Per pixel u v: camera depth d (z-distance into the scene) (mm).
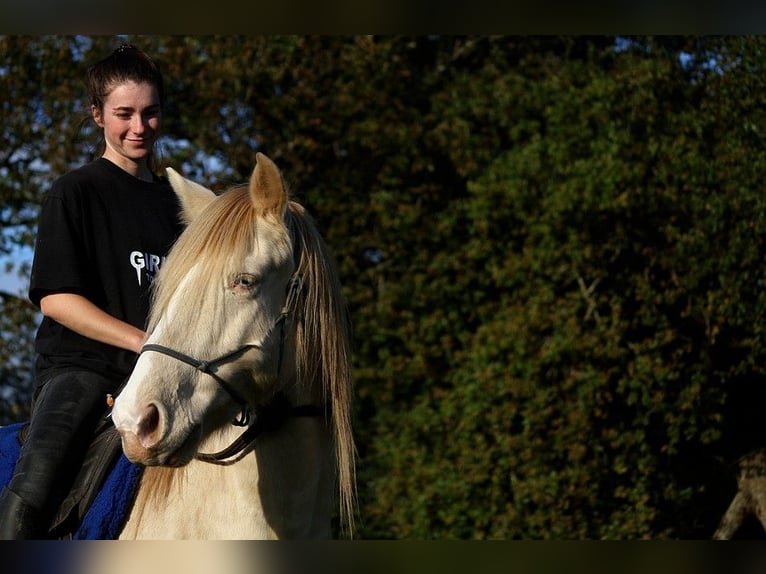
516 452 10492
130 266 3791
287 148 12266
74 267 3635
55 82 11703
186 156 11625
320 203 12195
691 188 10141
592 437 10266
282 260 3260
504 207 11469
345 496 3398
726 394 10531
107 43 11703
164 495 3531
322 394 3430
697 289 10305
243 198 3297
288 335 3293
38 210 11891
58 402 3578
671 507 10719
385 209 11977
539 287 10969
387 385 11578
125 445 2957
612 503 10523
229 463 3301
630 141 10508
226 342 3121
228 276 3137
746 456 10891
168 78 11672
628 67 11109
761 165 9867
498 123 12633
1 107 11633
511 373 10531
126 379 3744
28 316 11852
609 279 10844
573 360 10375
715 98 10469
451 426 11094
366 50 12352
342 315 3465
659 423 10438
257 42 11859
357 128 12234
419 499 10719
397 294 11852
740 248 9875
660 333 10188
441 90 13352
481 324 11891
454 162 12289
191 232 3221
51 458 3465
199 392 3090
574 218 10766
